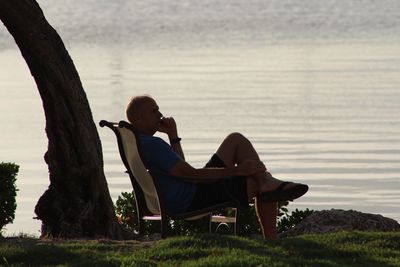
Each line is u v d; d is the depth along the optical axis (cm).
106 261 2758
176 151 3206
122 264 2720
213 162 3108
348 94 10994
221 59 15362
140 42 19162
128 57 15850
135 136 3059
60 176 3791
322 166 7056
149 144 3059
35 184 6512
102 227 3812
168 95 11000
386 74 12825
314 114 9575
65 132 3772
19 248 2936
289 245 2883
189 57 15738
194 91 11350
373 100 10481
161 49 17412
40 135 8594
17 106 10369
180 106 10125
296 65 14288
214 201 3073
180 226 3959
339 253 2831
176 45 18350
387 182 6500
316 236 2983
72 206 3791
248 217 3869
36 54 3712
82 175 3791
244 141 3116
